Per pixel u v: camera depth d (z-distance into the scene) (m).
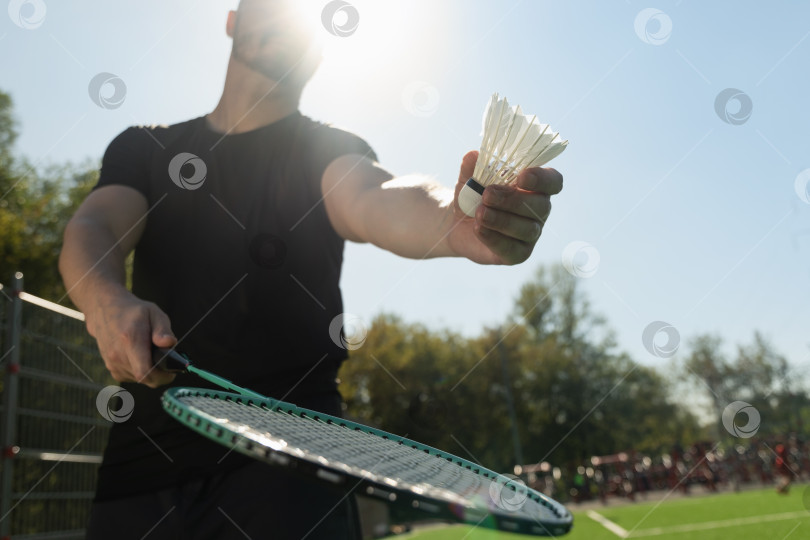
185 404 1.28
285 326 2.20
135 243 2.32
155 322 1.77
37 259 21.33
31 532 6.17
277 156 2.30
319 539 1.94
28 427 6.30
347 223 2.23
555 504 1.33
